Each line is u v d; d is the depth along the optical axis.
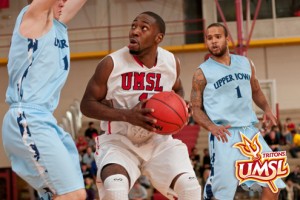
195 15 44.00
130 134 8.27
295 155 32.62
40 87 7.16
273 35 42.62
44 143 7.03
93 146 34.56
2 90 42.06
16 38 7.20
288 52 42.69
